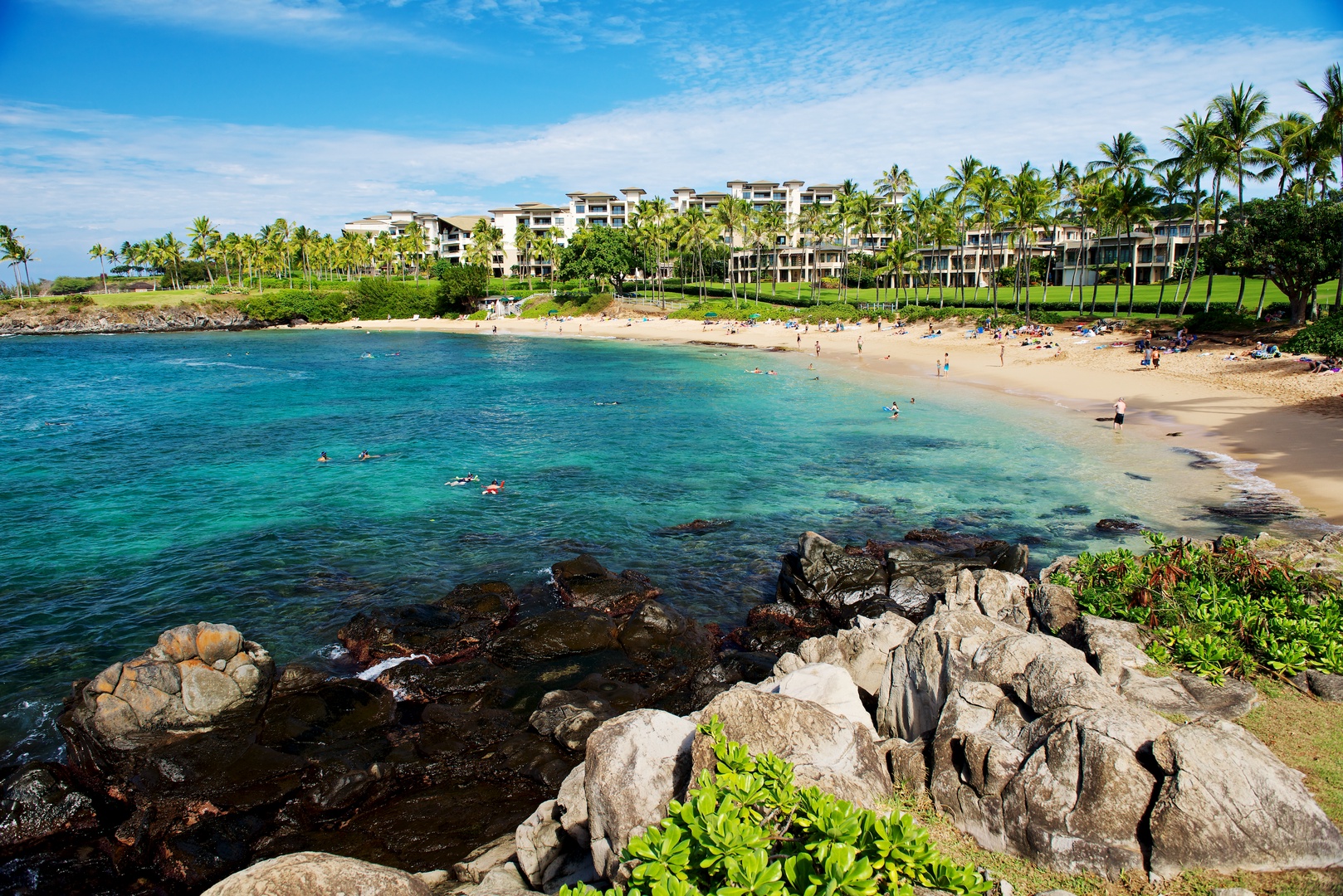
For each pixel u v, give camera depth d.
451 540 26.55
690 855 6.49
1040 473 33.47
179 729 15.12
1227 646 11.88
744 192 172.38
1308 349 48.84
